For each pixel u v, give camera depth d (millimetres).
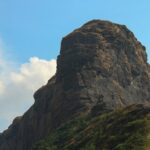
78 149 188125
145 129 166000
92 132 198500
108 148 167250
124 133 172125
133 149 151250
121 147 157250
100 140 179250
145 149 148750
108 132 182375
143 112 185875
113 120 195250
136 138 159625
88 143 184625
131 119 184000
